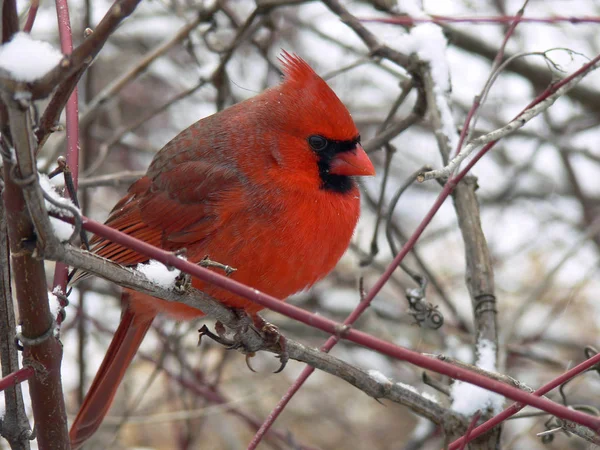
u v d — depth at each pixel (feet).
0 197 13.64
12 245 12.50
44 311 13.50
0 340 14.97
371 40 24.38
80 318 27.99
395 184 39.65
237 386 34.68
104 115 41.47
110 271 13.79
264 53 28.04
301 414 35.06
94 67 34.17
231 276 19.15
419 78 23.54
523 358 31.65
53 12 34.94
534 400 12.35
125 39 37.50
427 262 37.45
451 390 19.61
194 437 30.07
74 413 29.40
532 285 35.65
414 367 30.73
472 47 34.40
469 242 21.29
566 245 36.60
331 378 36.42
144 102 41.34
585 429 16.70
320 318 12.15
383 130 24.79
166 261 12.12
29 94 10.95
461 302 36.22
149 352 32.55
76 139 16.70
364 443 34.71
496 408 19.17
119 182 26.00
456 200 21.95
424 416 19.02
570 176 34.65
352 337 12.16
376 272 35.47
